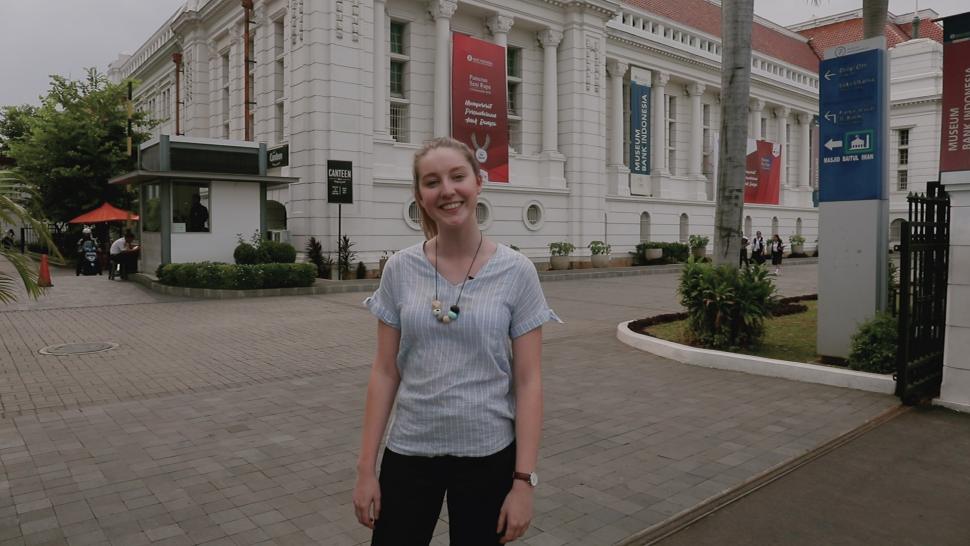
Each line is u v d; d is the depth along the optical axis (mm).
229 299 15906
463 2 23797
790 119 43594
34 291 5750
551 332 10984
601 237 28219
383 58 22281
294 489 4262
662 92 32562
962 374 5980
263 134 24031
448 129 23562
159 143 17844
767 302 8570
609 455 4891
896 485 4281
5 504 4016
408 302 2061
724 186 9812
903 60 46750
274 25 23375
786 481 4363
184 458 4844
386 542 2059
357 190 21172
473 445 1996
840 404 6223
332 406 6328
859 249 7684
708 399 6480
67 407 6293
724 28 9828
